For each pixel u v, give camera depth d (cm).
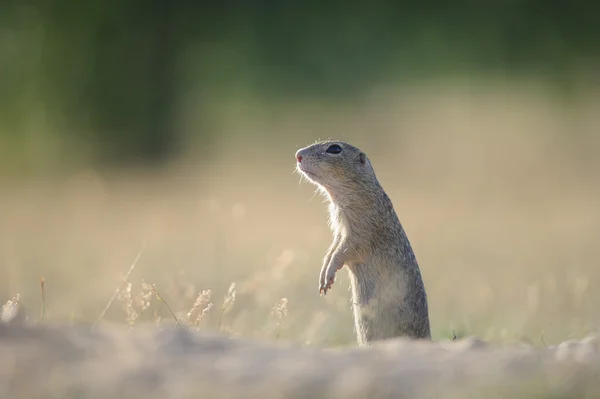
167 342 689
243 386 594
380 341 930
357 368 629
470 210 2448
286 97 4534
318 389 590
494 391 589
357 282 1030
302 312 1264
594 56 4612
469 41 4756
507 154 3394
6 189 3300
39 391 591
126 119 4131
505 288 1479
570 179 3000
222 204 2594
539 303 1327
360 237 1007
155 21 4288
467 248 1900
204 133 4225
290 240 1934
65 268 1759
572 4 4691
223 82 4506
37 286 1589
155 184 3284
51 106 4009
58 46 4100
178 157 4028
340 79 4603
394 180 3098
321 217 2330
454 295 1469
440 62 4697
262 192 2875
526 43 4706
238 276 1516
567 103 4122
